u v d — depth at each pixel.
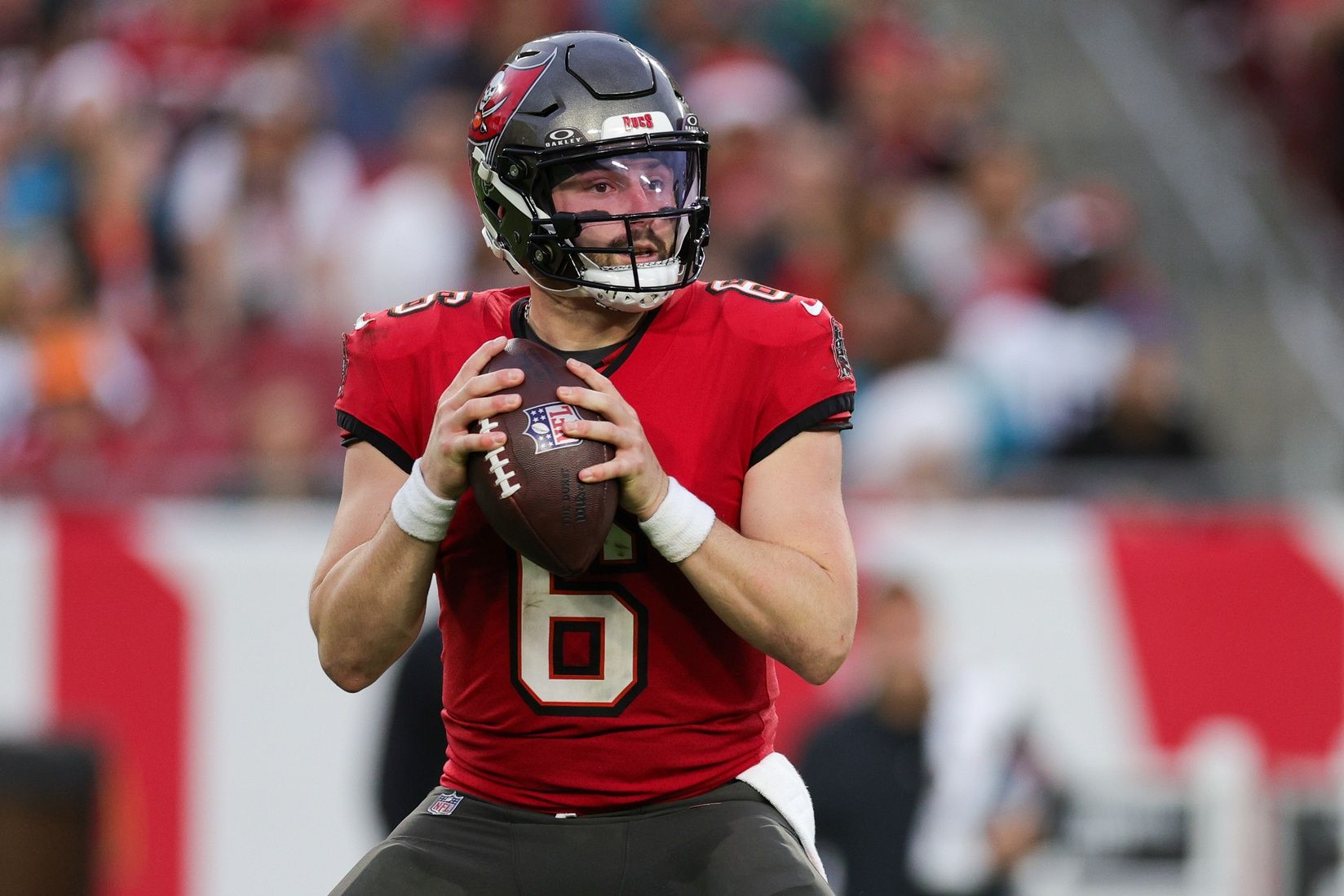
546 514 8.36
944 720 18.23
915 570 19.92
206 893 19.20
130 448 22.02
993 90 32.72
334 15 30.08
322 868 19.34
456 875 8.96
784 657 8.72
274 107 26.30
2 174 27.42
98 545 19.56
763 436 9.05
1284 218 32.12
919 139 30.09
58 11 30.53
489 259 25.33
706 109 28.92
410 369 9.30
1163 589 19.97
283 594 19.59
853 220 26.91
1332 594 20.00
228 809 19.31
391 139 28.06
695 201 8.82
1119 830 19.66
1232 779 19.69
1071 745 19.75
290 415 22.31
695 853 8.86
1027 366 24.11
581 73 8.73
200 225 25.39
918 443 22.16
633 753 8.94
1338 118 33.16
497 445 8.38
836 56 31.30
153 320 24.55
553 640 8.95
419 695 14.41
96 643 19.44
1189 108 33.62
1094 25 35.12
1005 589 19.91
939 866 18.00
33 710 19.30
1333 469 20.69
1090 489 20.59
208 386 23.03
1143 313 26.59
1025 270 26.81
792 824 9.20
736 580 8.50
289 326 24.89
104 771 19.12
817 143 28.55
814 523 8.90
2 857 18.56
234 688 19.45
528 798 9.08
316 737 19.44
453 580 9.16
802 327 9.12
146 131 27.00
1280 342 29.61
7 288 23.69
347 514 9.30
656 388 9.00
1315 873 19.61
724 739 9.12
